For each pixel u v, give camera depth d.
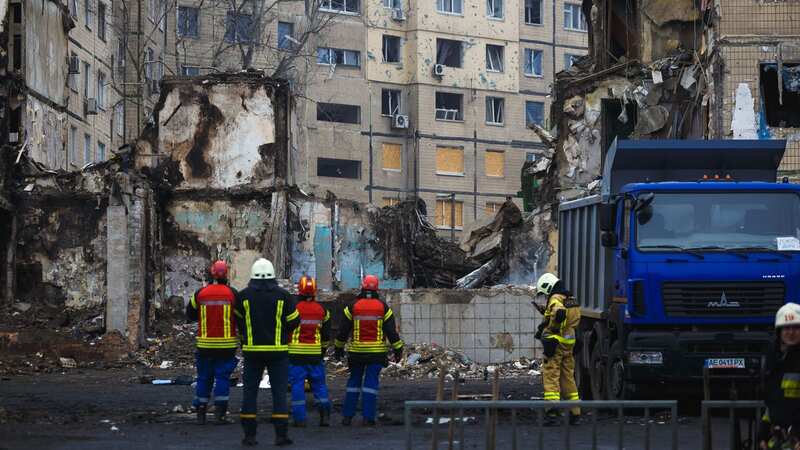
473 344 32.44
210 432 17.34
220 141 37.97
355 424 18.61
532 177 44.44
